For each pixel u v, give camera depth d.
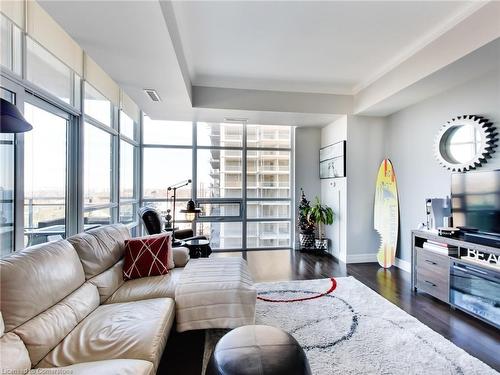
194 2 2.11
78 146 2.92
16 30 2.00
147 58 2.35
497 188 2.32
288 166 5.39
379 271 3.76
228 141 5.29
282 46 2.80
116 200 4.06
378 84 3.51
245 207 5.31
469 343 2.01
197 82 3.70
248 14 2.27
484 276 2.24
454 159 3.03
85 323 1.57
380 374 1.65
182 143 5.19
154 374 1.27
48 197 2.53
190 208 3.51
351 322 2.28
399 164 3.93
